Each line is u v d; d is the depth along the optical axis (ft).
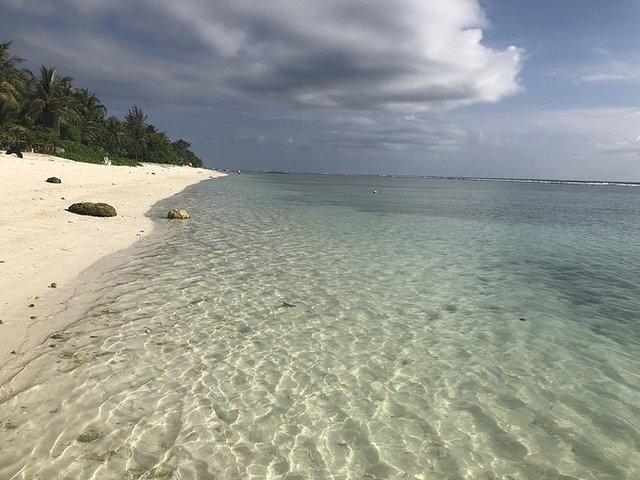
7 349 25.75
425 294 43.75
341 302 39.93
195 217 87.66
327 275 48.91
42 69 215.31
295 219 97.40
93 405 21.44
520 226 103.71
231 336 30.96
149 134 359.66
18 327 28.63
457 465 19.42
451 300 42.14
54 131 209.87
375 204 158.61
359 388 25.34
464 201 197.67
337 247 65.62
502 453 20.33
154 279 42.22
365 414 22.82
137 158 314.14
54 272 40.11
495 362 29.27
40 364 24.52
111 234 59.82
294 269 50.60
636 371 28.45
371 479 18.26
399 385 25.90
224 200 132.05
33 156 162.61
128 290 38.24
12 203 68.80
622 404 24.59
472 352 30.68
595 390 26.03
